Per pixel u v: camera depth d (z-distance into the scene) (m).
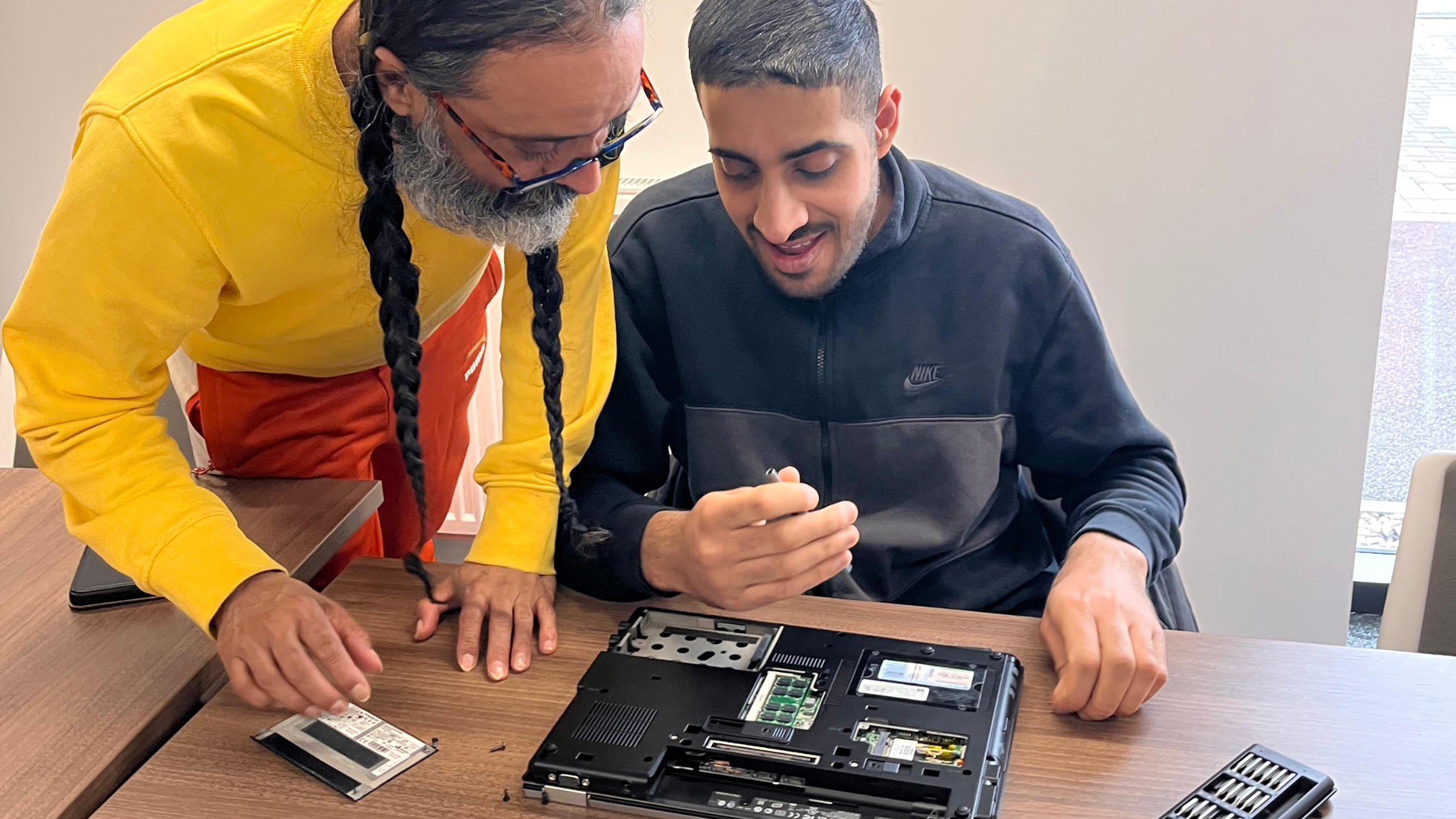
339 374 1.50
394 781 0.91
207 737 0.96
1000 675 0.99
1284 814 0.84
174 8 2.25
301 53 0.96
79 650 1.06
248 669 0.96
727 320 1.40
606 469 1.39
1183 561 2.37
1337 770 0.90
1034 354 1.40
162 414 1.79
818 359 1.39
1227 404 2.24
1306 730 0.94
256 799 0.89
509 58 0.84
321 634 0.95
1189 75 2.05
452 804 0.89
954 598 1.41
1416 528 1.18
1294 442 2.24
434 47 0.85
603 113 0.89
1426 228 2.72
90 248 0.94
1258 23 2.00
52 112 2.33
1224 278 2.17
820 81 1.12
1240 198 2.11
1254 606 2.37
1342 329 2.16
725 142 1.17
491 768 0.92
